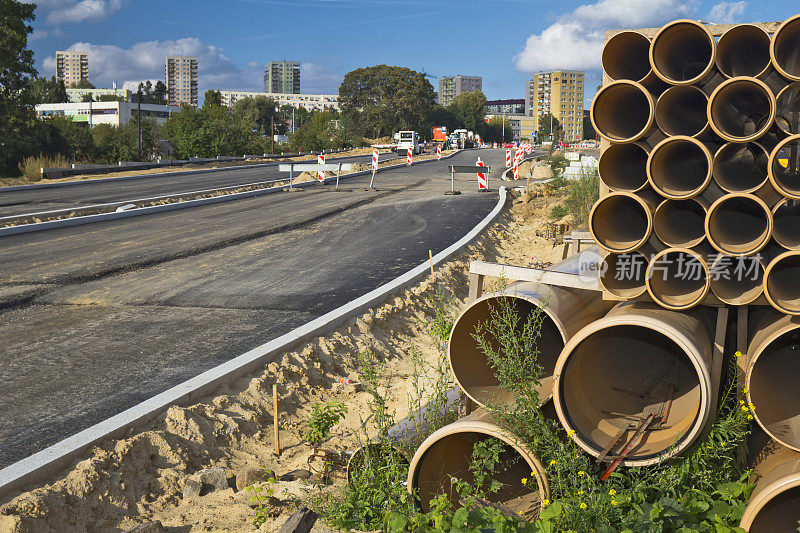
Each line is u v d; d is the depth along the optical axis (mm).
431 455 4184
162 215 20969
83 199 25438
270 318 9148
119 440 5266
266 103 132375
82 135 57750
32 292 10703
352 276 11930
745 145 3857
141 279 11742
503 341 4066
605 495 3541
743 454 3924
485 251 15383
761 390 3855
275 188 29891
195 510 4625
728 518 3547
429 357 8641
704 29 3623
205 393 6398
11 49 46500
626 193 3822
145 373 6984
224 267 12852
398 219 19984
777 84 3746
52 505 4379
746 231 3928
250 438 5980
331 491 4664
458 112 165500
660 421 3975
